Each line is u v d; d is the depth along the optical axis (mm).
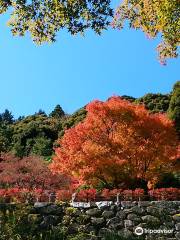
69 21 10258
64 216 19172
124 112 27594
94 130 27641
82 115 60500
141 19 12758
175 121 37406
